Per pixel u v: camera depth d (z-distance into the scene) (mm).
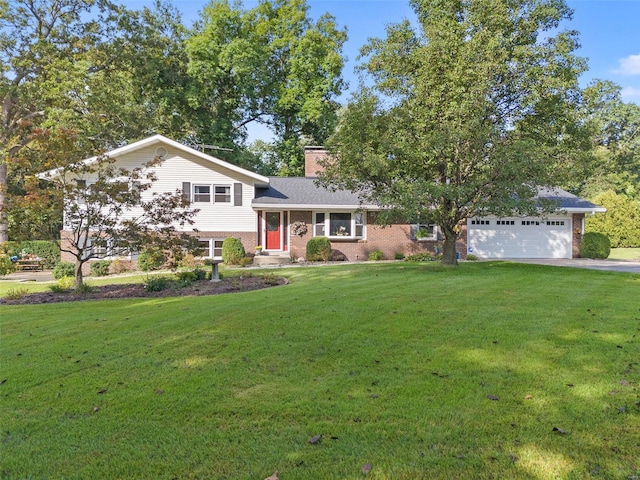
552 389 3477
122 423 3000
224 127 28359
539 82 12211
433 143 11414
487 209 12180
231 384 3678
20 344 5062
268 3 29609
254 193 19188
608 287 8852
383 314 6188
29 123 11906
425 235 19438
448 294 7941
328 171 13281
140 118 25312
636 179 37312
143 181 17969
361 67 13789
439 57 12281
